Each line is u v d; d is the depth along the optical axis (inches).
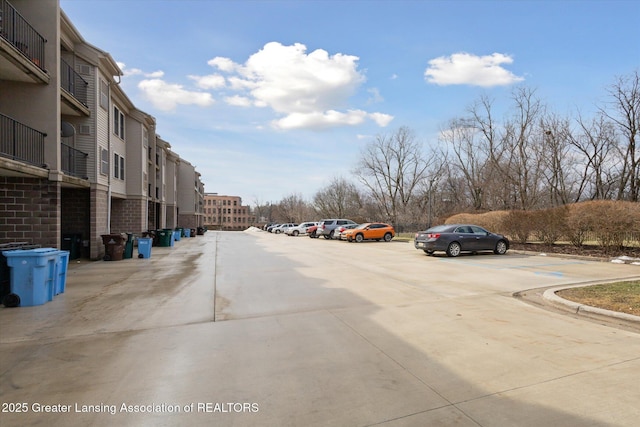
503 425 108.3
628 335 192.1
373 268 465.1
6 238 436.8
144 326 214.8
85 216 605.0
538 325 211.0
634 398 123.8
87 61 596.4
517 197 1369.3
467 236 613.0
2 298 267.1
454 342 181.9
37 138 450.6
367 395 127.6
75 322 223.1
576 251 620.7
